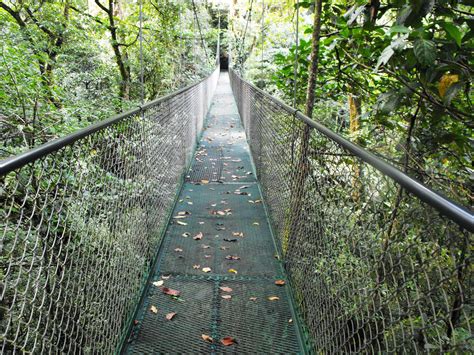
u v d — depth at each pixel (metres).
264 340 1.79
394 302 0.93
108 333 1.52
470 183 1.85
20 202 1.09
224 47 26.42
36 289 1.00
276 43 7.33
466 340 0.69
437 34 1.96
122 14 7.92
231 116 8.83
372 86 2.65
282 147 2.52
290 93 3.26
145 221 2.22
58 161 1.12
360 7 1.75
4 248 1.08
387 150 2.35
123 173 1.81
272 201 2.97
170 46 8.57
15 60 2.83
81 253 1.30
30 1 4.91
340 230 1.31
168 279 2.28
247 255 2.60
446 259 0.75
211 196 3.72
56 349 1.09
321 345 1.49
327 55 2.54
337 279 1.33
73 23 5.69
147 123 2.29
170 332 1.82
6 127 2.59
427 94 1.66
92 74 5.84
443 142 1.84
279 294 2.14
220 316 1.95
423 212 0.82
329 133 1.40
